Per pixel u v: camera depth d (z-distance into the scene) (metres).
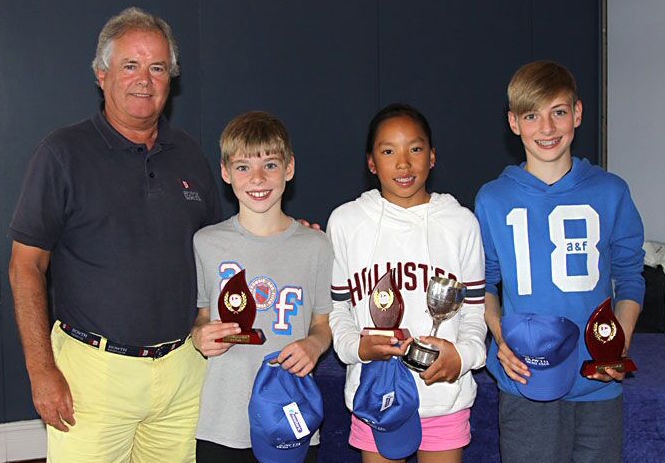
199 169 2.17
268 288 1.92
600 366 1.83
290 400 1.82
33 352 1.89
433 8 4.05
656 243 3.88
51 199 1.92
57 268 2.02
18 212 1.92
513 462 1.98
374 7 3.94
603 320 1.85
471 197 4.19
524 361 1.85
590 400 1.94
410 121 1.98
